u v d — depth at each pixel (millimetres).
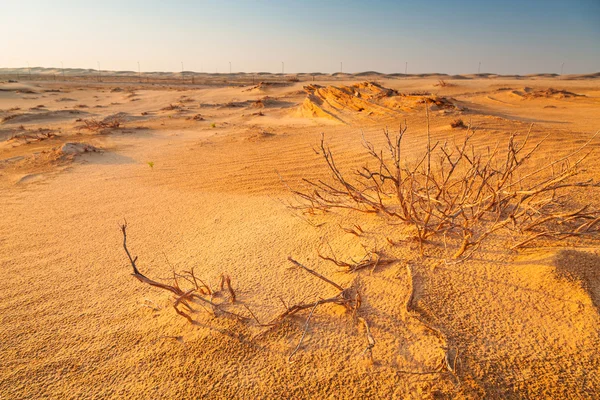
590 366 1689
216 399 1802
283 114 18469
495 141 6836
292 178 6297
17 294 3082
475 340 1889
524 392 1621
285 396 1774
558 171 4508
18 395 1988
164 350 2162
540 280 2139
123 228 2156
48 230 4617
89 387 1990
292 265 2924
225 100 33125
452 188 3980
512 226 2744
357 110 14258
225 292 2641
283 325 2191
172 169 7707
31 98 36406
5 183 7121
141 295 2889
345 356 1937
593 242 2500
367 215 3445
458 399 1620
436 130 8664
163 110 24641
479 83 47562
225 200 5453
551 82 50219
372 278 2465
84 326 2541
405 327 2033
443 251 2588
